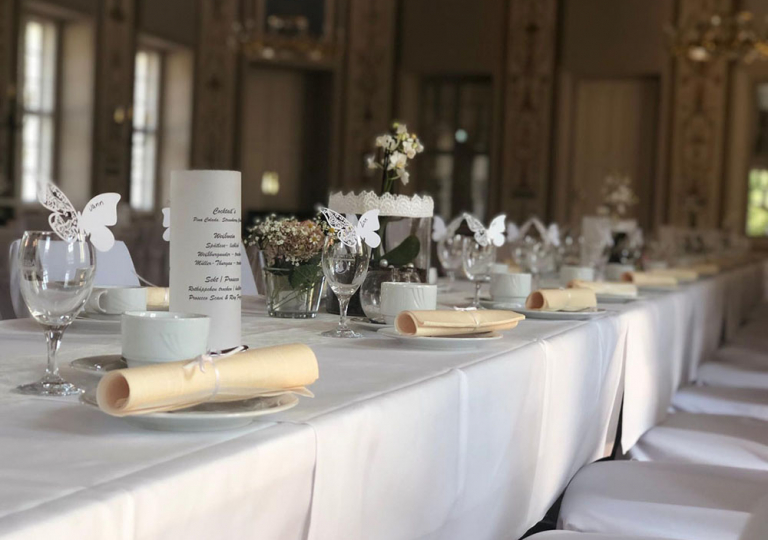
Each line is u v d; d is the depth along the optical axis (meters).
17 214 8.97
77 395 1.04
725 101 10.76
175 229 1.31
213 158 11.74
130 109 10.52
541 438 1.60
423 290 1.69
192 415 0.84
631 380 2.26
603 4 11.05
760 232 10.78
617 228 4.09
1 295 4.90
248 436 0.85
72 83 10.15
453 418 1.22
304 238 1.88
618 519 1.53
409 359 1.37
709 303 3.57
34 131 10.03
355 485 0.97
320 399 1.03
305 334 1.64
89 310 1.61
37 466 0.74
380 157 1.98
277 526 0.84
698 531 1.48
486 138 11.77
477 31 11.52
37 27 9.99
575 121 11.37
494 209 11.56
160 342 1.04
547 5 11.26
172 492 0.70
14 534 0.58
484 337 1.49
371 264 1.89
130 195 10.66
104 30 10.18
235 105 11.88
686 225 10.94
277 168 12.55
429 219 1.97
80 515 0.62
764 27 10.40
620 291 2.54
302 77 12.56
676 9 10.79
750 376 3.04
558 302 2.04
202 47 11.54
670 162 10.98
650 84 11.08
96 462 0.75
